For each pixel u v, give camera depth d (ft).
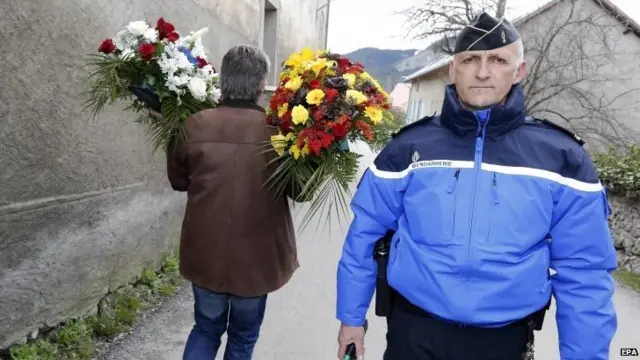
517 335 5.09
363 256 5.69
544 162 4.87
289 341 10.91
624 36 43.57
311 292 13.87
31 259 8.54
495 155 4.96
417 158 5.24
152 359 9.68
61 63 8.80
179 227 15.58
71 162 9.39
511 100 4.92
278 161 7.04
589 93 41.88
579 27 40.16
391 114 7.43
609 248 4.91
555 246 5.01
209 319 7.27
